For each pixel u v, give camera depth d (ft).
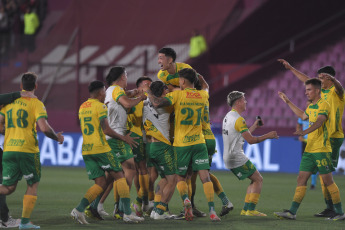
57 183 149.79
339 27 256.52
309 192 133.49
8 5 295.89
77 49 230.68
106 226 77.10
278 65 249.55
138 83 94.43
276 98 235.81
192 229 74.74
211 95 246.47
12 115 73.56
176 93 82.84
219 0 289.12
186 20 287.69
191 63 259.39
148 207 92.63
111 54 281.33
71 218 85.35
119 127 85.71
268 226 78.48
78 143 211.61
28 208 73.72
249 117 228.63
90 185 145.18
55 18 307.99
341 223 82.99
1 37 273.75
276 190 137.39
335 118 91.66
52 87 254.68
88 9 301.43
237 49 269.23
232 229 75.25
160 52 88.63
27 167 73.61
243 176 90.12
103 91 83.10
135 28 291.17
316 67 244.63
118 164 81.30
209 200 83.10
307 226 79.15
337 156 93.45
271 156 190.08
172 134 85.92
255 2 282.15
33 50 273.13
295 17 271.28
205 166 83.46
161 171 86.33
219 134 199.82
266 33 269.85
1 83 260.21
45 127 73.20
